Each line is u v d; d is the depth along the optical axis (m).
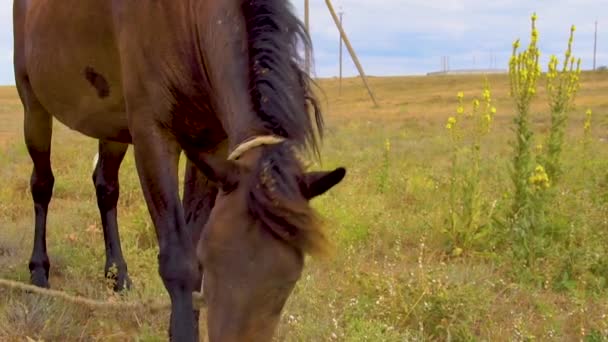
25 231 6.47
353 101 45.44
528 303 5.00
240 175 2.59
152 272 5.45
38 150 5.48
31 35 4.94
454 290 4.69
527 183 6.42
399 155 12.82
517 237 5.91
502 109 32.09
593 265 5.66
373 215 6.92
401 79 75.56
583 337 4.33
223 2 3.24
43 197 5.51
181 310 3.46
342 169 2.49
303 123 2.69
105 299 5.00
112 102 4.37
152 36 3.63
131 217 7.02
